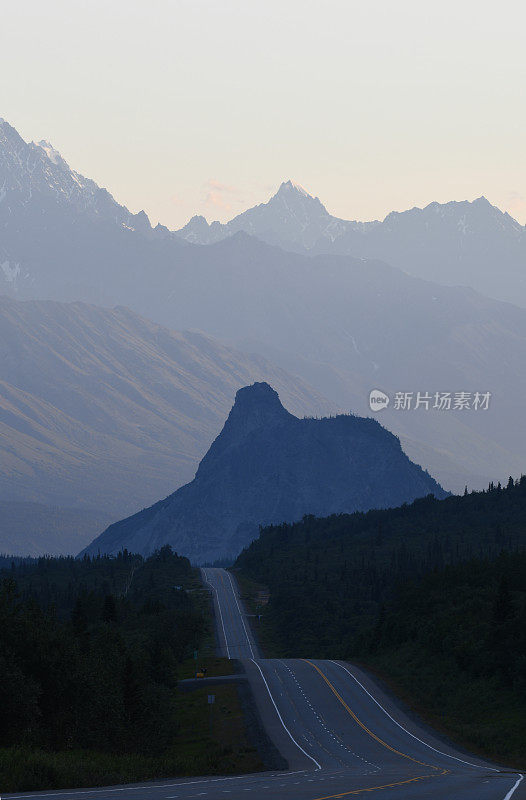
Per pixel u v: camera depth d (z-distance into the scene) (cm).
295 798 7769
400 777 10838
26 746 12494
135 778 11294
